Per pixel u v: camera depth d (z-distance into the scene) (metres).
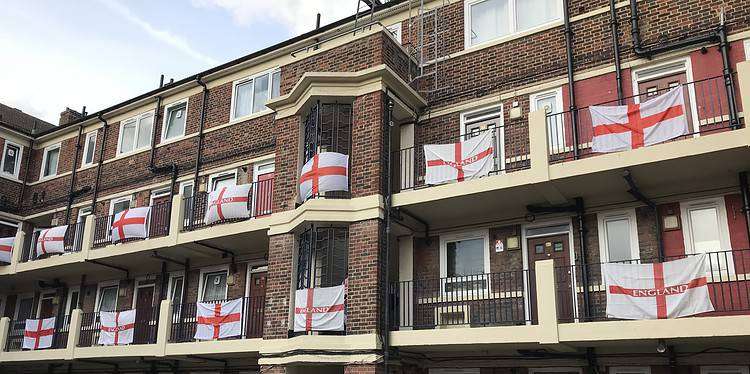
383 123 12.76
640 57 11.89
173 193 17.75
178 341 15.48
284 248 13.21
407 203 12.20
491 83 13.41
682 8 11.76
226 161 16.95
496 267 12.49
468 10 14.29
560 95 12.58
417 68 14.32
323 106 13.52
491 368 12.09
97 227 18.25
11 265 19.03
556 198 11.80
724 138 9.72
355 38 13.50
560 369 11.55
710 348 10.37
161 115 19.08
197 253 16.22
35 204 21.58
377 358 11.29
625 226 11.55
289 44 16.70
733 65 11.07
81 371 18.45
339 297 11.92
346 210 12.39
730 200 10.73
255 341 13.52
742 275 10.26
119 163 19.61
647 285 9.76
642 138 10.43
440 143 13.62
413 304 12.80
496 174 12.73
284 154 13.91
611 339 9.78
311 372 12.54
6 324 18.53
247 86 17.55
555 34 12.95
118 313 15.93
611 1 12.41
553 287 10.38
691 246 10.82
